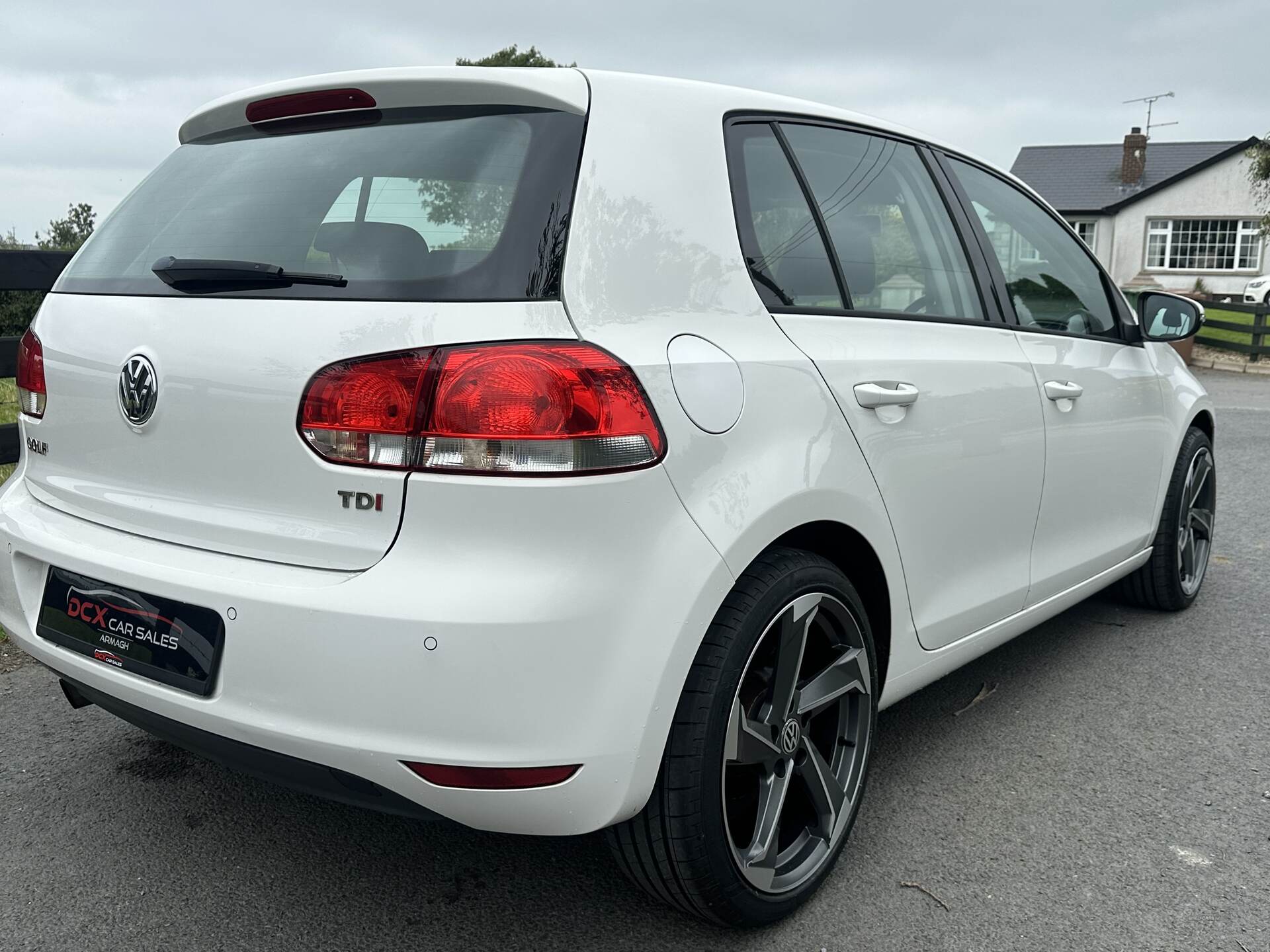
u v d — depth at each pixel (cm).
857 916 215
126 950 202
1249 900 221
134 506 198
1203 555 432
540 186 182
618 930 210
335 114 211
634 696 172
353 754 165
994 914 216
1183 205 3700
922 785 272
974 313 277
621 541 170
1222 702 329
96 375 205
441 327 169
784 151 231
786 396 202
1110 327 355
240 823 250
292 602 169
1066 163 4088
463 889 224
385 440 167
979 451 259
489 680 161
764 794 208
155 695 186
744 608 190
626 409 171
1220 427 995
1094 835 247
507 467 163
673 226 194
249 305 184
